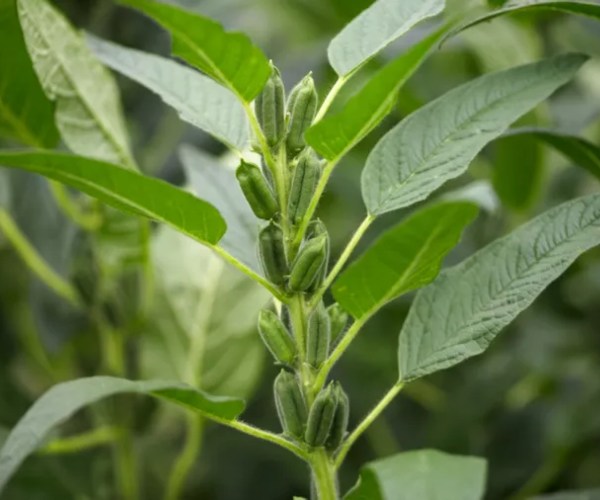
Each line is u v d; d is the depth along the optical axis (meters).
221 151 1.43
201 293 1.26
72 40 1.08
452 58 1.60
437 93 1.40
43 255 1.28
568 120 1.35
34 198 1.29
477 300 0.91
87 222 1.20
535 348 1.43
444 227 0.83
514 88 0.91
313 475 0.91
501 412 1.50
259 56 0.86
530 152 1.32
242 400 0.88
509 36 1.45
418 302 0.93
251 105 0.94
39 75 1.05
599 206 0.91
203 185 1.07
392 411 1.58
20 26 1.02
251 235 1.01
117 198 0.87
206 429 1.61
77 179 0.86
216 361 1.26
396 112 1.49
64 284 1.27
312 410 0.89
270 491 1.61
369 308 0.88
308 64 1.51
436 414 1.48
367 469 0.88
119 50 0.99
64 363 1.42
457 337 0.91
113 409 1.28
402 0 0.93
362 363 1.58
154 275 1.27
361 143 1.54
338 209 1.68
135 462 1.40
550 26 1.47
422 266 0.86
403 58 0.84
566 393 1.49
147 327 1.26
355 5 1.32
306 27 1.62
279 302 0.93
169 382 0.86
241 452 1.61
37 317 1.33
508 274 0.91
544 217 0.91
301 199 0.90
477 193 1.05
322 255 0.88
